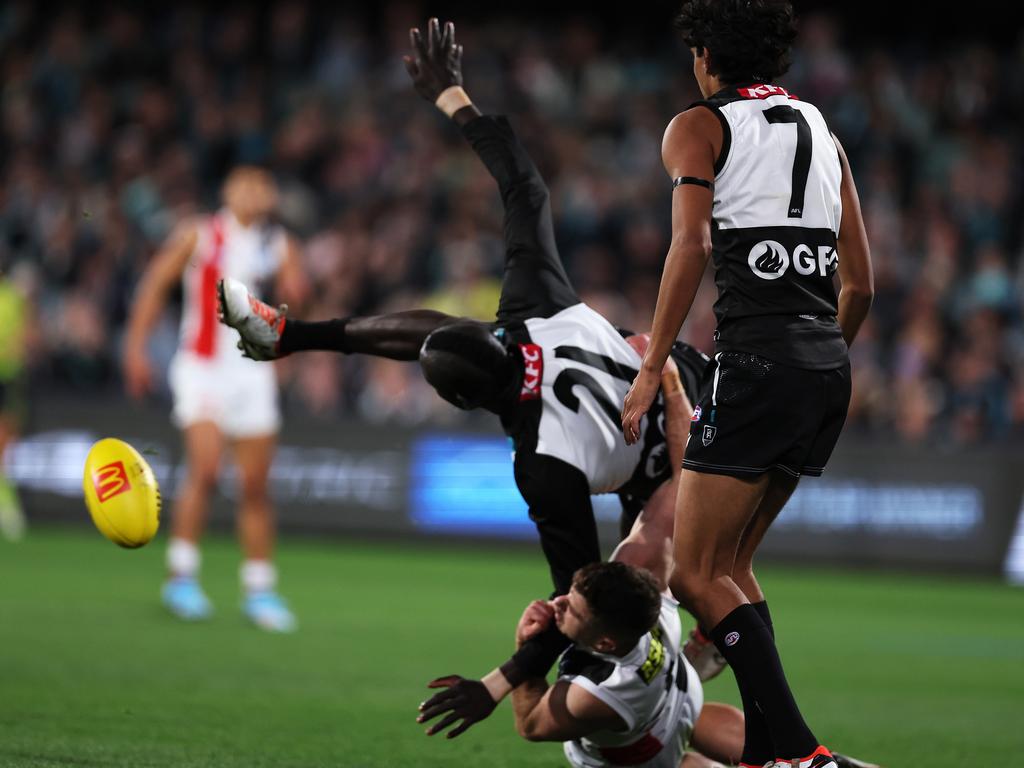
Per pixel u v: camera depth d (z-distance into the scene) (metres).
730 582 14.02
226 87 65.00
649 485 15.44
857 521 43.34
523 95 62.28
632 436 13.82
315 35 68.19
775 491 14.47
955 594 38.75
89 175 60.59
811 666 26.30
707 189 13.69
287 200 57.75
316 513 46.72
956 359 47.72
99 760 15.85
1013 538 41.88
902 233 55.44
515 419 14.84
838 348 13.92
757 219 13.74
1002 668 26.52
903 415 46.56
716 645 14.01
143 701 19.91
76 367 51.47
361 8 70.19
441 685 14.71
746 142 13.83
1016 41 70.12
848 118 59.97
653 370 13.65
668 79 64.56
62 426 47.28
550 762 17.11
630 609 13.99
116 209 56.72
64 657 23.45
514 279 16.16
